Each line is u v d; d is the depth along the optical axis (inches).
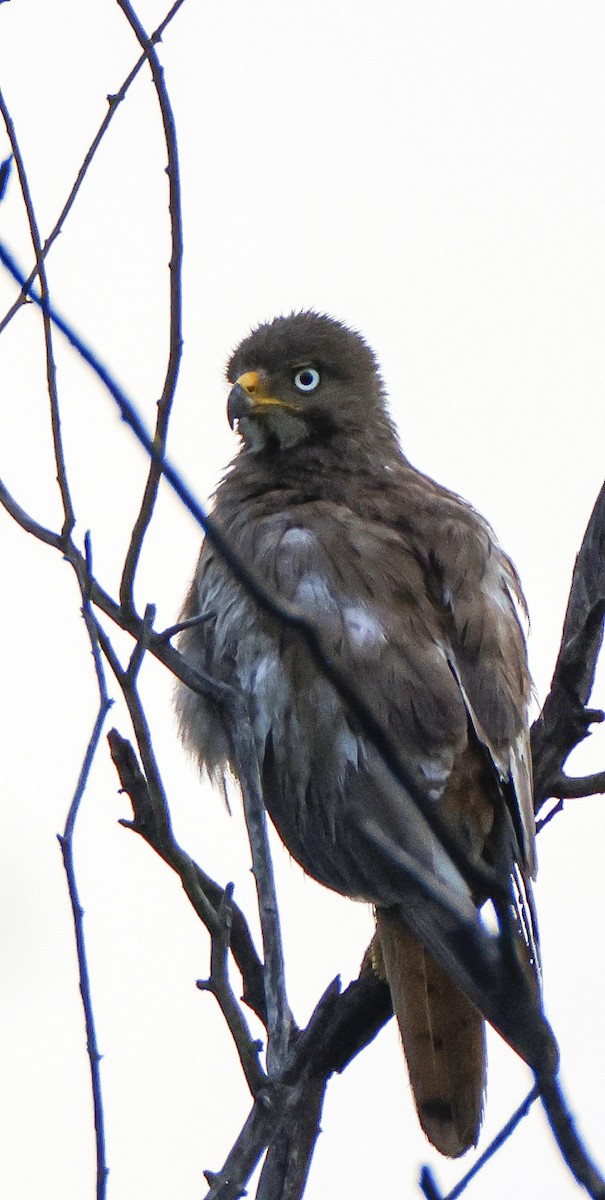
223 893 287.4
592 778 352.5
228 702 284.7
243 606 354.9
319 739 338.3
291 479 402.6
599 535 347.9
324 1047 278.5
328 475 402.3
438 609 357.1
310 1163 268.5
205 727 363.6
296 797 341.4
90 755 246.8
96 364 181.8
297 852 343.3
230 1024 255.8
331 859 333.7
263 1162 268.4
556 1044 180.2
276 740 344.5
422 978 308.2
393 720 335.6
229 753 358.6
